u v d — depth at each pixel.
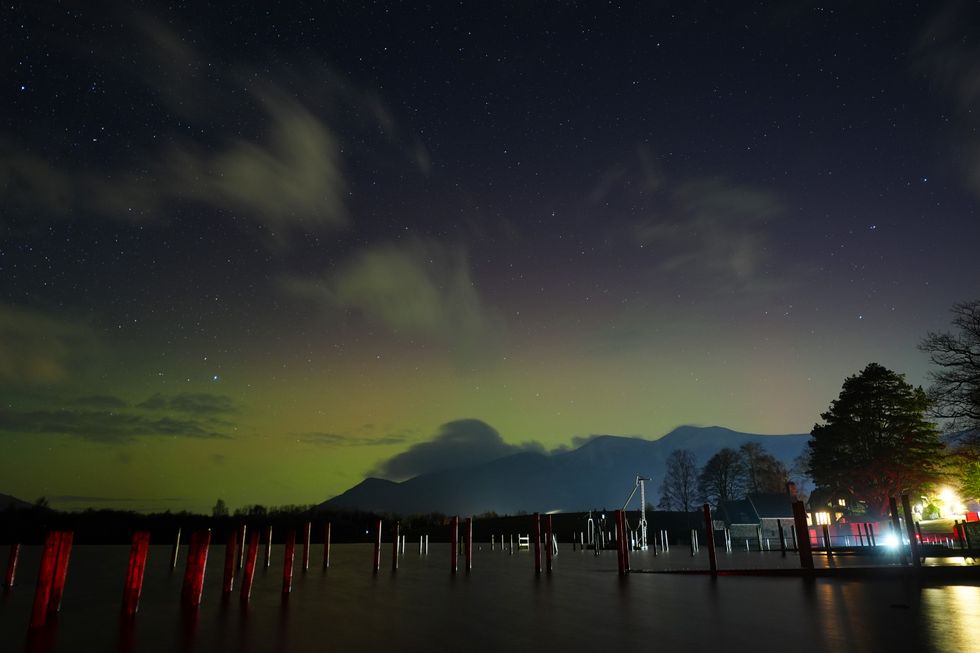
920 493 61.97
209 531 17.25
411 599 18.70
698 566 33.31
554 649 10.50
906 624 12.29
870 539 49.59
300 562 41.47
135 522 85.19
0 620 14.85
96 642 11.62
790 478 111.06
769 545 61.31
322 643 11.34
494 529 115.06
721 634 11.60
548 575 28.50
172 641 11.68
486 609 16.12
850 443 65.25
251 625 13.59
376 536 31.98
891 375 64.25
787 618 13.44
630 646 10.61
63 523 79.75
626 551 27.47
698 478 123.62
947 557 35.06
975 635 10.98
